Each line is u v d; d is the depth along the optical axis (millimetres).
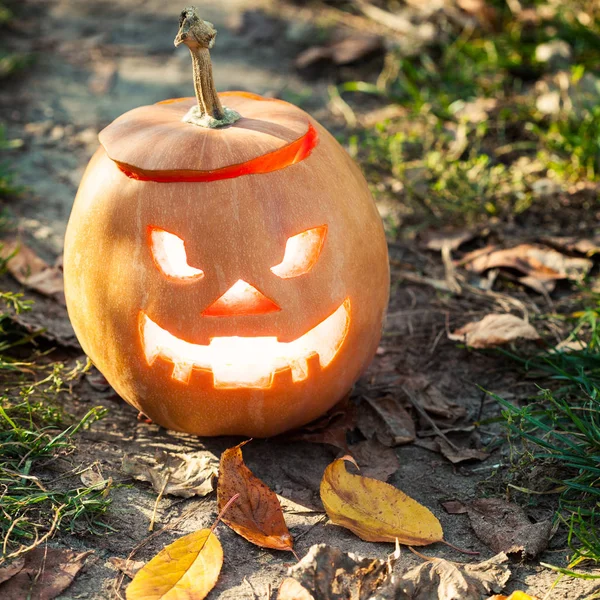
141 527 821
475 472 884
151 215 794
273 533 801
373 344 879
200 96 814
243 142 792
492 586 759
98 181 831
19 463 859
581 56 1439
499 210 1213
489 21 1560
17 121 1390
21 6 1723
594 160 1239
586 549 791
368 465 885
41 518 818
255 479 823
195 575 759
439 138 1322
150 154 791
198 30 789
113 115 1404
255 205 792
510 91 1414
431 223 1216
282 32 1631
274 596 761
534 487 855
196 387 825
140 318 811
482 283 1116
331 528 823
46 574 771
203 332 794
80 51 1581
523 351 1002
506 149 1309
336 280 817
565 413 918
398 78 1497
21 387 941
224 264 788
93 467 873
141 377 834
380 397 955
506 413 877
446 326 1051
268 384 832
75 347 1016
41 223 1198
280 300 796
